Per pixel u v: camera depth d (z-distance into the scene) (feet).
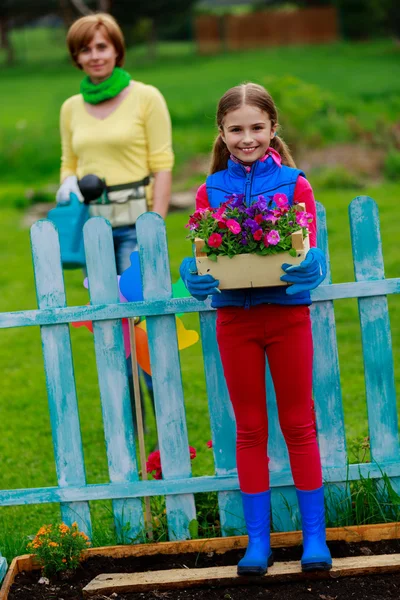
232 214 12.71
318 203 14.60
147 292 14.78
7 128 85.46
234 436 15.05
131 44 187.42
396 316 30.53
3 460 21.09
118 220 19.75
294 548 14.78
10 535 16.15
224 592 13.60
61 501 15.28
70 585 14.26
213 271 12.74
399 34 176.14
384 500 15.29
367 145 67.92
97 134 19.65
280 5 214.69
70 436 15.19
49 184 71.26
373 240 14.61
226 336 13.39
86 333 32.37
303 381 13.38
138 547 14.90
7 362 29.94
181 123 87.30
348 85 106.52
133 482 15.14
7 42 195.93
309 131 68.23
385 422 15.08
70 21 118.83
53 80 151.02
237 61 157.79
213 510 15.78
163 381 15.02
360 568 13.67
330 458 15.15
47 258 14.83
